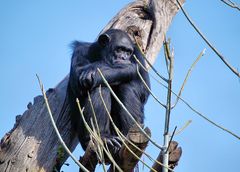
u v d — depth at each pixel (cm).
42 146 1497
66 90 1642
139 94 1577
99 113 1451
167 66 800
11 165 1449
